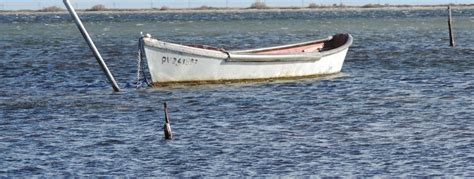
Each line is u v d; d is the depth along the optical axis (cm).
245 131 4606
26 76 7544
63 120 5019
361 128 4644
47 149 4216
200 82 6322
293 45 7219
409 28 17775
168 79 6231
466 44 11156
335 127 4684
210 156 4025
